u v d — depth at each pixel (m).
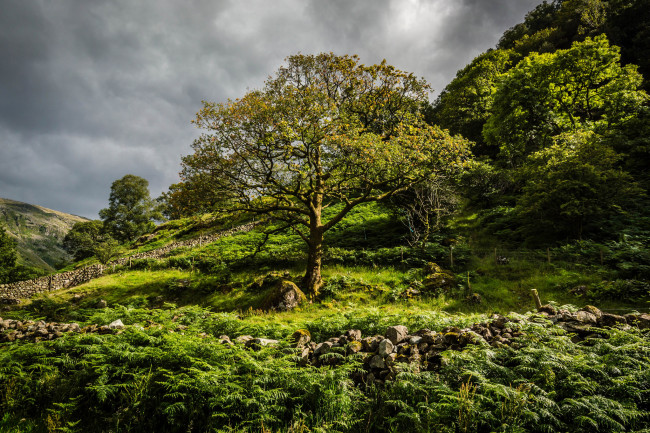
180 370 5.45
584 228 18.33
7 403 5.25
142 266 28.45
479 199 27.78
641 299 11.48
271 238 31.27
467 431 3.82
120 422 4.79
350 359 5.77
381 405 4.76
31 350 6.43
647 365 4.41
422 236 22.30
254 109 16.53
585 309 6.64
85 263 41.81
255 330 8.60
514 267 16.53
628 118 25.92
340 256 21.48
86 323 9.21
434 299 14.85
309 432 4.17
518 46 61.44
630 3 47.28
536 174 20.34
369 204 34.72
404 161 16.27
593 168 17.61
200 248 32.38
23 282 30.50
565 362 4.62
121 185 66.50
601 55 29.03
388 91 20.36
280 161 17.78
